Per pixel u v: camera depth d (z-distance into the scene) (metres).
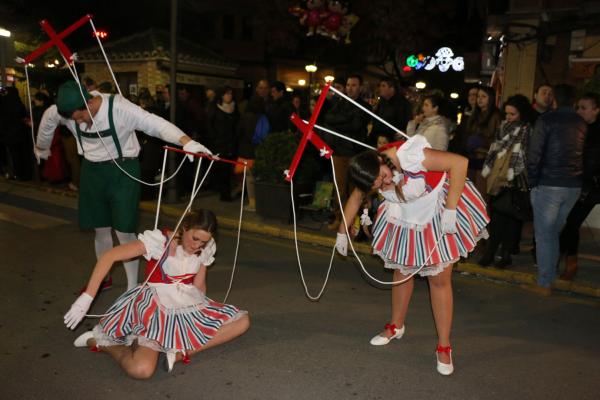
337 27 11.69
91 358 3.81
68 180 10.87
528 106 5.55
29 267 5.73
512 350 4.11
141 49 17.17
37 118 10.11
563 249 5.60
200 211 3.59
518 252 6.44
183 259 3.68
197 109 9.69
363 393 3.45
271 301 5.00
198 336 3.65
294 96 10.02
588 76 10.38
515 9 11.37
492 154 5.62
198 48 19.08
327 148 3.53
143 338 3.54
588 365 3.90
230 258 6.32
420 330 4.44
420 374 3.71
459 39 20.97
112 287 5.25
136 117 4.35
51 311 4.61
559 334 4.44
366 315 4.72
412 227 3.63
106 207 4.71
